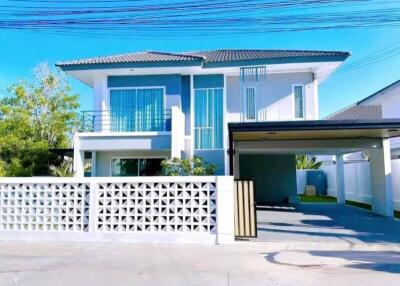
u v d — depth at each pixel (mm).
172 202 9766
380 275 6488
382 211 15672
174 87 16625
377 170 16156
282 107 17031
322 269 6961
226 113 16750
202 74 16969
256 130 12406
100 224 9883
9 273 6734
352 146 15906
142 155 17359
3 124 21250
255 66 15977
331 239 10016
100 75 16859
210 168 14445
